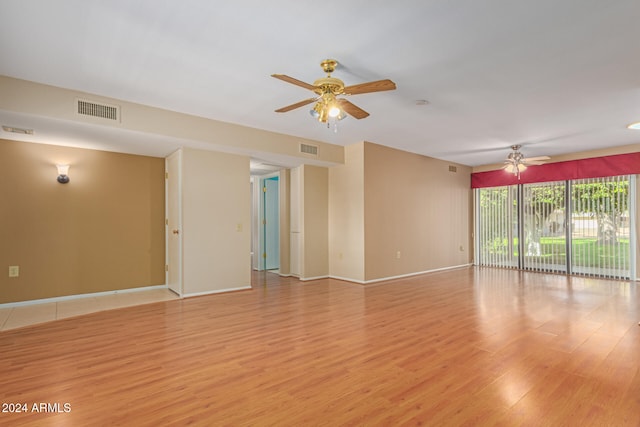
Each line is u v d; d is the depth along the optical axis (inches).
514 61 116.0
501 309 163.8
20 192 169.9
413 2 84.4
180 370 98.0
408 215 264.8
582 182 263.3
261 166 257.0
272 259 301.7
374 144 239.9
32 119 137.2
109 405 79.2
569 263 268.4
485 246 321.1
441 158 291.9
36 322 143.5
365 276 232.5
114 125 150.0
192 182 192.7
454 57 113.2
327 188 261.7
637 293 198.2
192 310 164.1
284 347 116.0
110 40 102.5
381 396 83.3
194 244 193.2
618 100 151.6
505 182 305.4
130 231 203.0
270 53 110.3
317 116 129.2
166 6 86.1
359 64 118.1
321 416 74.7
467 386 88.0
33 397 82.7
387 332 131.0
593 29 96.5
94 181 191.2
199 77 128.6
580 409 76.8
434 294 198.4
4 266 165.5
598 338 122.3
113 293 196.7
